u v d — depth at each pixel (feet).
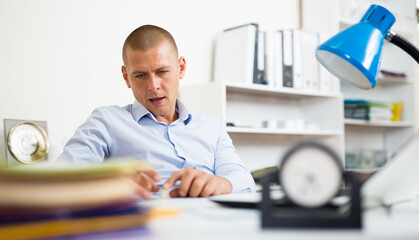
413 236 1.44
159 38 5.21
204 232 1.51
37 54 6.04
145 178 3.08
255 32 7.59
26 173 1.32
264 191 1.55
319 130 8.59
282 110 9.22
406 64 10.96
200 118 5.90
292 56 8.24
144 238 1.39
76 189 1.38
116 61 6.86
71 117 6.33
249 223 1.74
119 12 6.91
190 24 7.79
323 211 1.58
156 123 5.49
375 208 2.13
